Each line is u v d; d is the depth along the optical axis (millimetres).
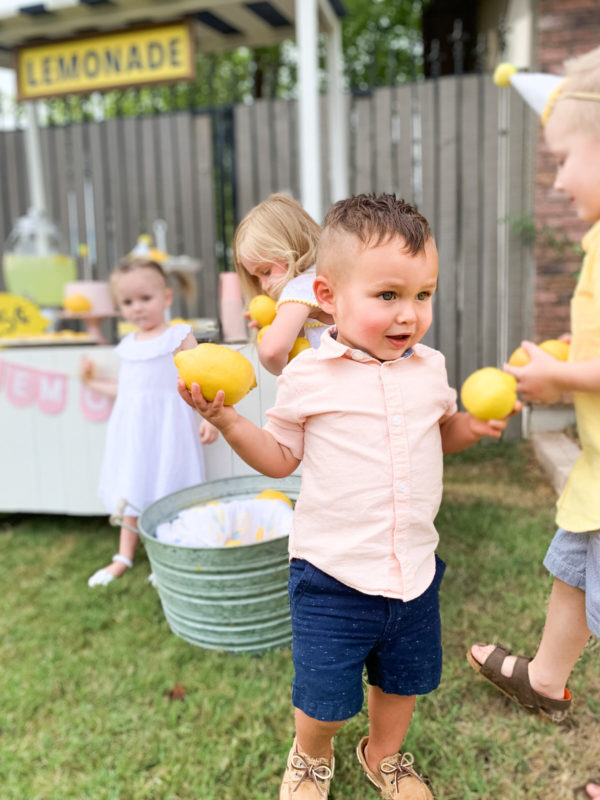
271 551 2035
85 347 3176
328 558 1348
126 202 5703
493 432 1271
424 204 4801
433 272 1252
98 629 2395
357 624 1364
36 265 4516
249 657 2170
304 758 1543
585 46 4203
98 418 3182
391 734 1538
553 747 1692
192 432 2500
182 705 1951
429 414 1360
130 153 5629
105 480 2707
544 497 3234
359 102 4930
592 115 1349
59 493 3311
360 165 4992
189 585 2088
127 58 4078
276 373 1620
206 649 2219
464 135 4684
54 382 3211
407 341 1287
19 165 5895
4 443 3324
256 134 5297
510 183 4523
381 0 10719
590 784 1562
